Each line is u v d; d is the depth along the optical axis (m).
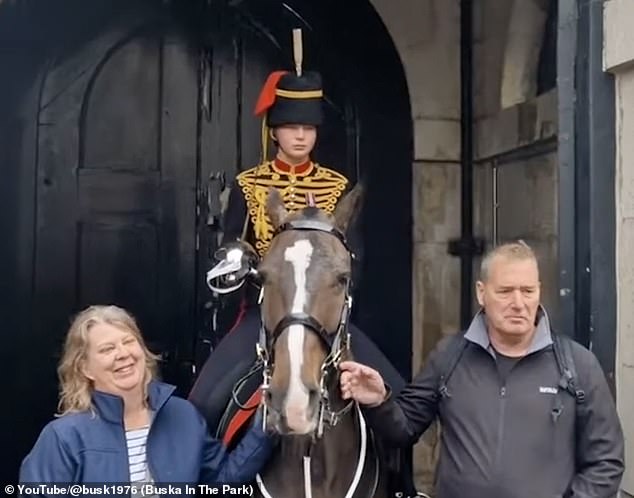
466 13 4.80
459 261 4.84
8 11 4.48
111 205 4.63
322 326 2.54
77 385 2.58
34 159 4.55
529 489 2.58
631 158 2.97
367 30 4.82
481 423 2.65
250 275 2.87
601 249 3.02
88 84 4.60
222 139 4.72
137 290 4.65
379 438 2.96
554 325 3.98
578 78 3.07
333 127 4.83
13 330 4.52
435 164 4.84
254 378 2.99
